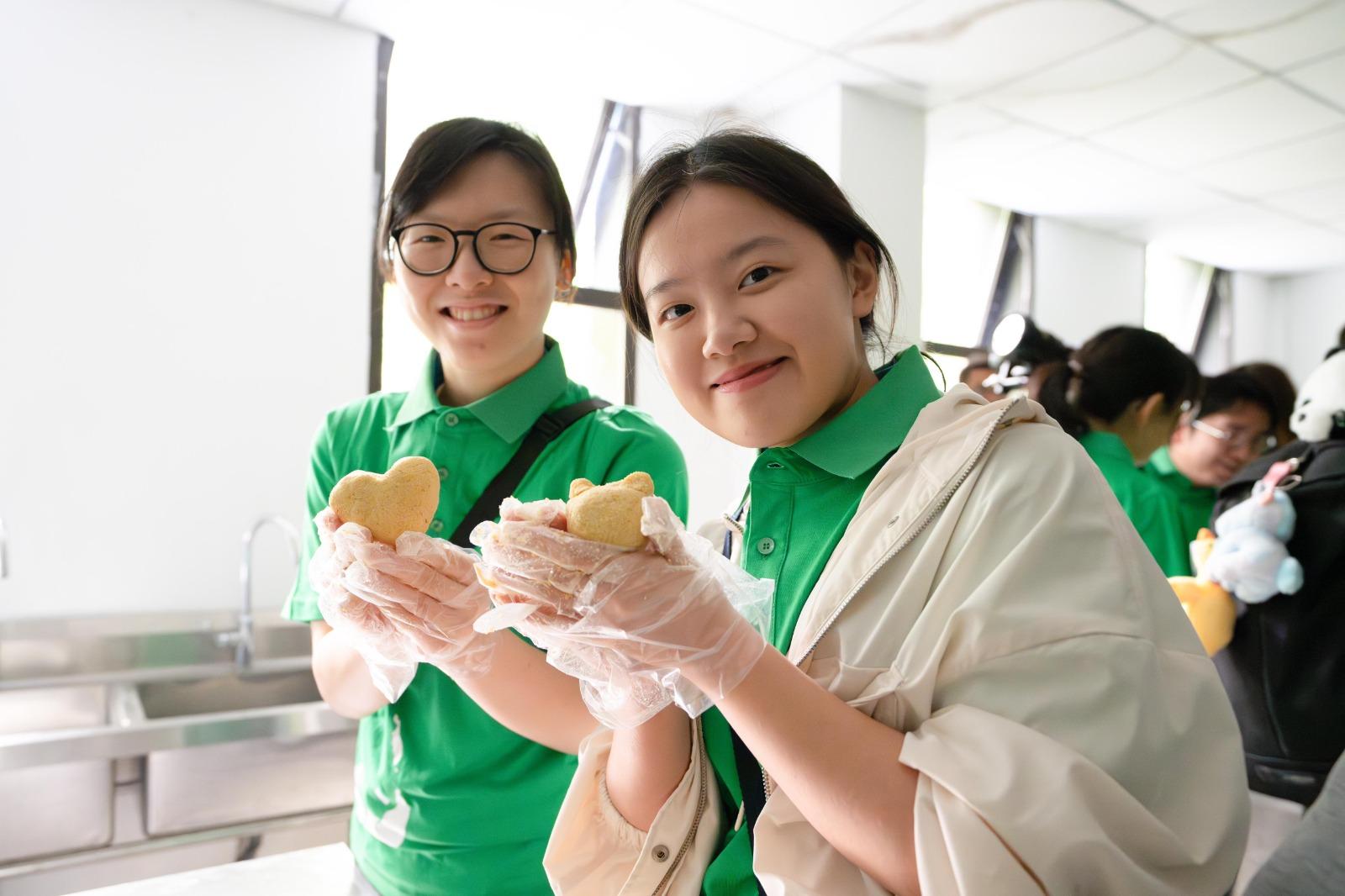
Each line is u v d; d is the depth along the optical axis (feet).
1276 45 9.91
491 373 3.78
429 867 3.30
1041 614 1.72
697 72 10.62
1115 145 12.92
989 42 9.87
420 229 3.43
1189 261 19.97
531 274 3.51
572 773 3.34
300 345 8.86
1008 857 1.48
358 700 3.43
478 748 3.34
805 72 10.64
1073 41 9.83
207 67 8.40
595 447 3.65
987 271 16.21
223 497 8.41
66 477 7.70
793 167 2.26
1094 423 6.93
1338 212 16.02
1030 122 12.12
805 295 2.16
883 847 1.66
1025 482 1.94
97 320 7.85
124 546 7.93
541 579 1.75
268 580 8.57
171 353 8.18
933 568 1.94
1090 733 1.63
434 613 2.18
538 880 3.28
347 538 2.15
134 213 8.03
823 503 2.39
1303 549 4.75
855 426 2.35
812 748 1.71
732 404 2.22
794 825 1.93
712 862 2.29
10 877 5.02
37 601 7.55
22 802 5.11
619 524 1.78
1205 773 1.70
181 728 5.44
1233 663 5.04
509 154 3.53
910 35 9.68
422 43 9.67
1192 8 9.12
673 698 2.02
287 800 5.82
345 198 9.15
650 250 2.28
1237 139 12.64
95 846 5.29
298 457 8.82
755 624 2.04
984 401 2.30
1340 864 1.96
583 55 10.12
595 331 12.21
